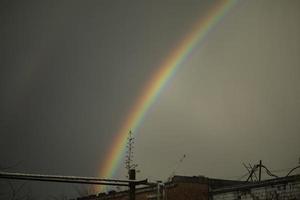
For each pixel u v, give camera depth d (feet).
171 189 95.61
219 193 91.56
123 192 116.47
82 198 132.87
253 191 82.38
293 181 74.38
